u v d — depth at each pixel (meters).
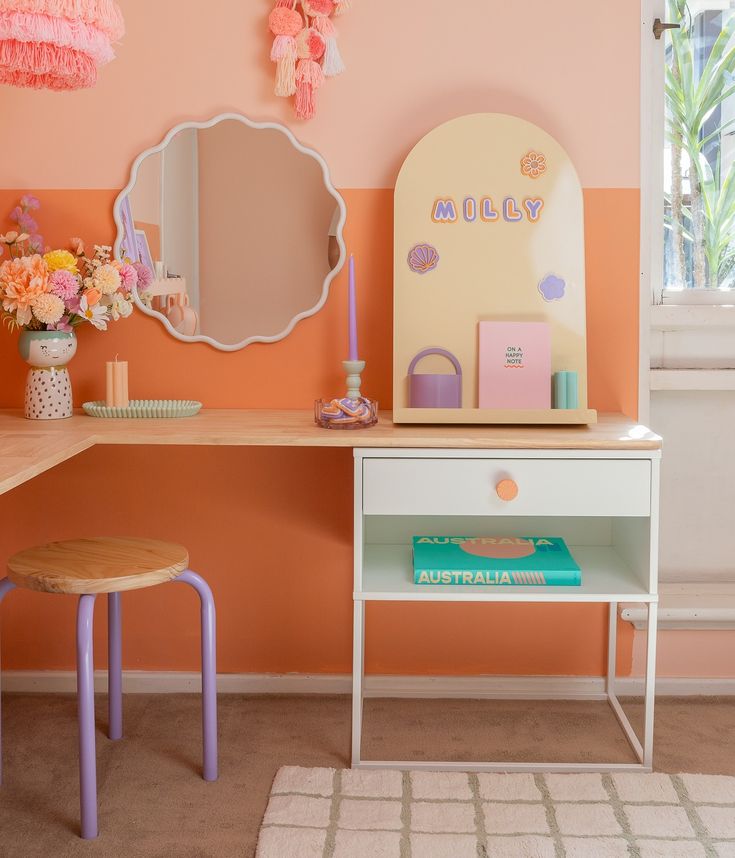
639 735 2.15
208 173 2.23
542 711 2.28
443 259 2.17
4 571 2.36
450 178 2.17
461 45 2.20
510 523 2.30
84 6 1.62
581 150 2.21
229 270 2.25
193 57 2.21
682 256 2.40
